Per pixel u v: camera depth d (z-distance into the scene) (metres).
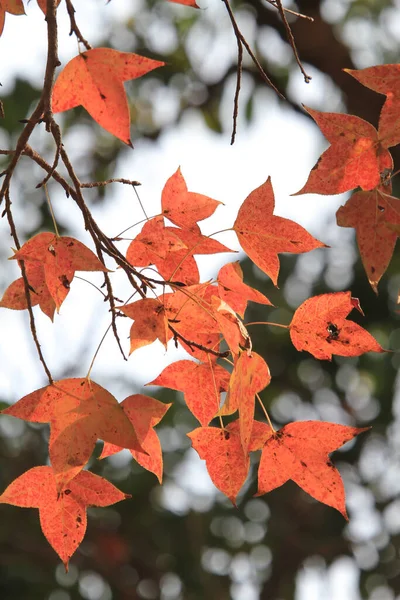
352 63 5.37
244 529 5.95
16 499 1.81
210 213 2.00
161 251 2.02
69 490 1.83
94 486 1.83
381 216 1.85
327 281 5.69
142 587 5.69
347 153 1.82
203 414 1.99
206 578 5.79
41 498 1.82
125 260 1.81
